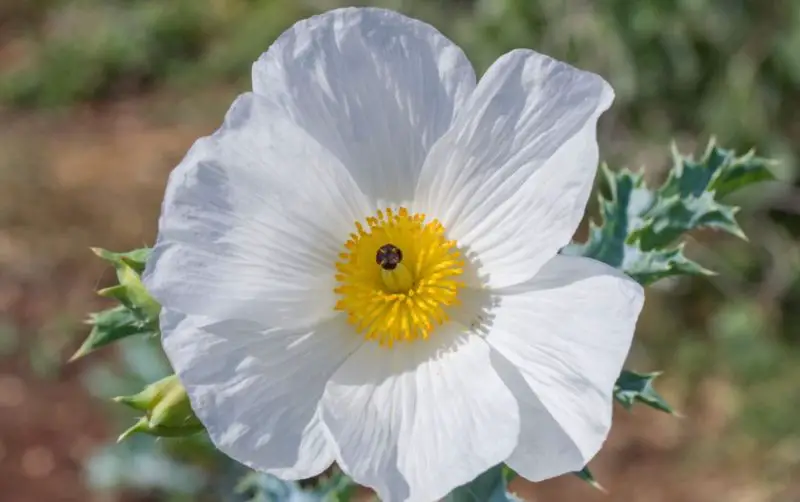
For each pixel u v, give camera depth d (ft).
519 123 0.96
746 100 2.24
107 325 1.02
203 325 0.93
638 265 1.06
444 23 2.40
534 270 0.96
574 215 0.94
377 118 0.98
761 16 2.21
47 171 2.86
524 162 0.97
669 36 2.23
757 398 2.10
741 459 2.04
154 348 1.90
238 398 0.94
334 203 0.98
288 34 0.96
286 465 0.94
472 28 2.35
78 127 3.05
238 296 0.95
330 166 0.98
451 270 0.98
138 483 2.01
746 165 1.10
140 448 1.98
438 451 0.93
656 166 2.31
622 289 0.93
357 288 0.98
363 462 0.93
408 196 1.00
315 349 0.97
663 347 2.21
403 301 1.00
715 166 1.11
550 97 0.95
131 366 2.01
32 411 2.28
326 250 0.98
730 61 2.24
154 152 2.90
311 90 0.97
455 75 0.98
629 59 2.27
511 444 0.92
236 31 3.06
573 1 2.27
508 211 0.98
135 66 3.18
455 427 0.94
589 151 0.93
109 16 3.29
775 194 2.25
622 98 2.31
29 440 2.23
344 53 0.97
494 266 0.98
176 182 0.93
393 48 0.97
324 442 0.95
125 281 1.01
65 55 3.21
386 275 0.99
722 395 2.13
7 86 3.19
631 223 1.09
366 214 1.00
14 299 2.51
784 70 2.23
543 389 0.95
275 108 0.96
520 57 0.94
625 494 2.02
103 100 3.15
